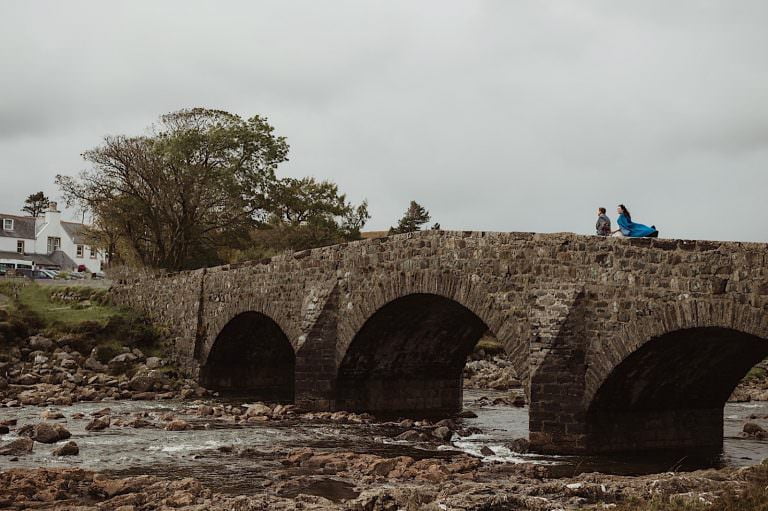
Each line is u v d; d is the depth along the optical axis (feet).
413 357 134.92
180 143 240.94
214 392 166.09
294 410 129.18
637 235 93.04
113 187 247.09
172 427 111.55
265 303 146.41
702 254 78.43
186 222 246.68
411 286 112.06
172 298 184.85
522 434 111.14
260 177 251.39
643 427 93.86
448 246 106.32
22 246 398.42
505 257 98.07
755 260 74.33
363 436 107.34
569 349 89.35
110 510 61.26
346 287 126.82
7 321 179.22
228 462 86.33
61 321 185.37
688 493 62.39
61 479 71.77
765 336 72.74
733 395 167.43
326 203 291.79
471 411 133.80
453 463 82.89
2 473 72.33
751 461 89.30
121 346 179.93
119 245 271.08
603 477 72.49
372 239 121.39
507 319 96.63
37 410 129.90
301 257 137.59
